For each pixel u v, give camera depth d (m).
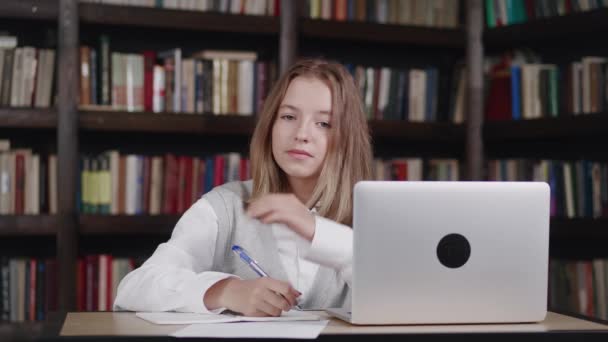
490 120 3.24
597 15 2.91
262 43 3.26
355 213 1.19
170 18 2.93
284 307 1.29
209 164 2.98
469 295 1.22
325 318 1.30
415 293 1.20
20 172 2.80
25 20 2.94
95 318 1.30
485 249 1.22
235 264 1.67
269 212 1.30
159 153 3.19
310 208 1.64
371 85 3.13
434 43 3.21
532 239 1.24
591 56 3.21
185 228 1.65
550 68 3.07
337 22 3.10
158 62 3.04
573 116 2.93
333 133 1.62
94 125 2.85
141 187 2.92
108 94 2.88
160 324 1.21
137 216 2.89
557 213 3.03
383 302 1.20
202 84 2.97
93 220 2.85
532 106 3.09
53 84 2.86
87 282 2.86
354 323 1.20
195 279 1.39
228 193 1.73
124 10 2.88
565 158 3.32
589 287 2.94
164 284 1.40
